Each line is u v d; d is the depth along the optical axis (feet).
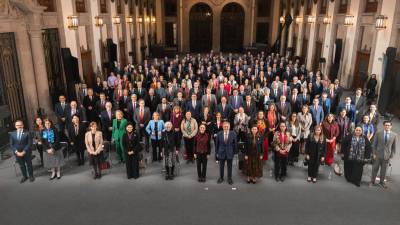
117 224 19.04
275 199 21.74
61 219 19.54
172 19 95.71
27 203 21.25
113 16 60.90
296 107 32.78
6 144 30.27
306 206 20.94
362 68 49.19
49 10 37.81
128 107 31.35
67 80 38.45
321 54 63.93
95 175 24.48
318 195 22.27
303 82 39.93
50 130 23.75
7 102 31.04
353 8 51.08
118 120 26.76
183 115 30.63
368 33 49.47
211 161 27.71
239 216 19.83
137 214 20.02
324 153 23.20
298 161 27.68
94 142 24.04
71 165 26.91
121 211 20.34
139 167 26.14
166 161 23.80
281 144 23.36
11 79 31.63
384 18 41.29
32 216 19.84
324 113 31.30
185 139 26.96
